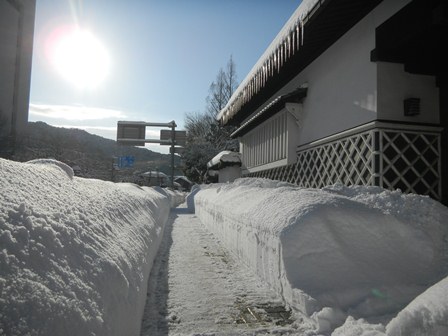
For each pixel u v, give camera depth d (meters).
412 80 7.15
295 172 11.16
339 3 6.85
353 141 7.87
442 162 7.10
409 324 2.08
